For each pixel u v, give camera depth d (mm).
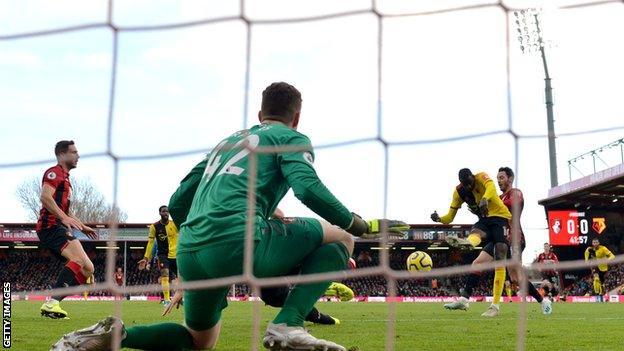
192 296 3299
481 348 4516
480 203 8219
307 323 6305
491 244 8531
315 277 2834
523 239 8586
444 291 34062
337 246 3412
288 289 4613
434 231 33219
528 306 12773
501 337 5293
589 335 5551
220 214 3172
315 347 3176
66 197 7242
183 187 3639
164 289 2797
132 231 34875
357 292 35281
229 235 3139
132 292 2871
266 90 3562
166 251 12148
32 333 5535
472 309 10961
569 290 33656
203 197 3312
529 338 5285
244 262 3078
